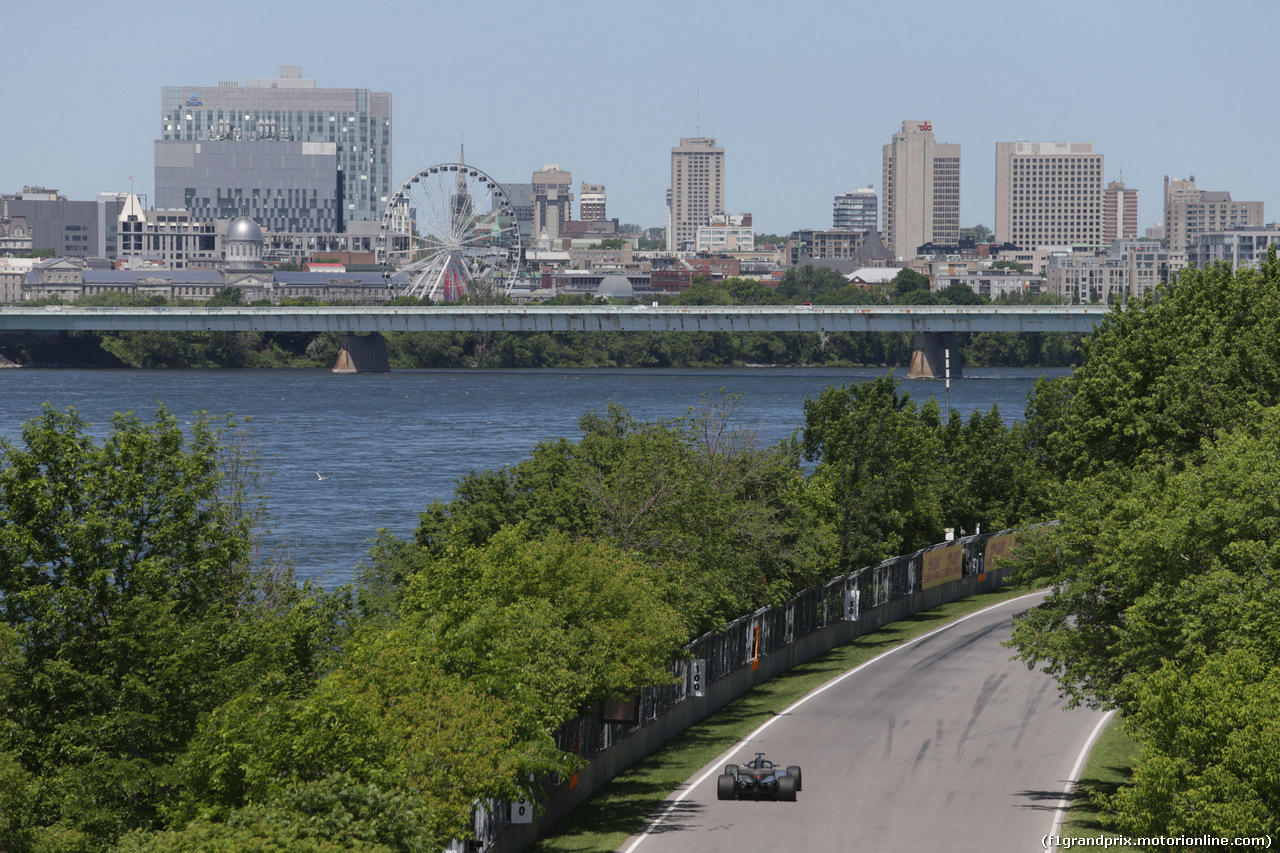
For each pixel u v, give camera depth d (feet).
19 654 321.52
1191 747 279.90
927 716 527.81
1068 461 581.12
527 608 403.95
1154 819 278.26
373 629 371.97
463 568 426.51
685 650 494.18
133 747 319.27
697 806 417.69
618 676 417.28
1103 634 418.10
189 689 326.65
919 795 422.82
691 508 566.36
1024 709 535.19
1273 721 264.93
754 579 602.85
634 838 385.70
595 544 501.97
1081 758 463.83
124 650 325.62
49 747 310.86
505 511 585.63
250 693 305.32
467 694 322.96
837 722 522.47
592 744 439.22
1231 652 296.92
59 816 288.92
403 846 264.93
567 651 396.98
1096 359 607.78
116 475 346.54
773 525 611.47
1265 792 262.88
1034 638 431.84
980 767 455.22
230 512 376.68
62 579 339.16
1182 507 376.68
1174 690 294.87
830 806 412.36
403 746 299.17
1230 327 581.12
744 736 506.89
